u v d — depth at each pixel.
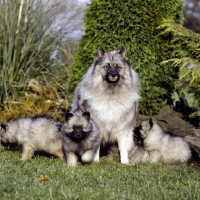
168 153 9.27
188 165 9.17
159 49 11.04
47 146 8.89
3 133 9.32
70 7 14.20
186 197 6.30
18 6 12.73
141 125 9.40
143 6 10.95
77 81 11.39
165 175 7.71
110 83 8.91
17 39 12.53
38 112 11.99
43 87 12.64
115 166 8.45
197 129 10.58
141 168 8.37
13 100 12.49
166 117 11.10
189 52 10.54
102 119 8.98
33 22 12.77
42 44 12.95
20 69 12.65
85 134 8.20
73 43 14.03
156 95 11.12
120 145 9.16
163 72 11.10
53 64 13.38
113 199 6.12
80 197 6.17
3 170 7.66
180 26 10.52
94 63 9.23
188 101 11.39
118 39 10.99
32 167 8.00
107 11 11.01
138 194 6.52
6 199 6.00
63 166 8.12
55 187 6.62
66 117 8.23
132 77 9.20
